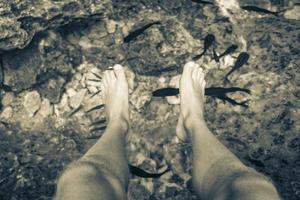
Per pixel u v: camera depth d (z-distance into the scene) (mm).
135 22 2861
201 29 2873
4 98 2650
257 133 2615
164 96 2721
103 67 2779
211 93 2738
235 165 1991
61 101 2693
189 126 2424
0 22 2641
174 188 2471
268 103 2688
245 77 2773
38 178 2473
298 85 2725
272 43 2850
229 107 2703
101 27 2834
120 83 2650
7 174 2467
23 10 2709
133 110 2707
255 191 1722
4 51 2629
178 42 2836
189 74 2645
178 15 2904
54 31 2734
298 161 2506
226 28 2879
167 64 2793
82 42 2809
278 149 2555
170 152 2590
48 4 2762
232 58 2818
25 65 2668
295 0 2949
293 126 2609
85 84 2742
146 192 2463
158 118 2688
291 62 2793
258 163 2514
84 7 2820
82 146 2604
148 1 2926
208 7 2932
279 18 2926
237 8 2943
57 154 2564
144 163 2559
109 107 2605
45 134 2615
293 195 2402
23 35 2652
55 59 2717
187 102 2568
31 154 2545
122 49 2816
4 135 2584
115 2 2893
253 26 2902
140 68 2785
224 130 2645
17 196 2416
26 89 2666
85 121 2674
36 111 2648
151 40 2828
